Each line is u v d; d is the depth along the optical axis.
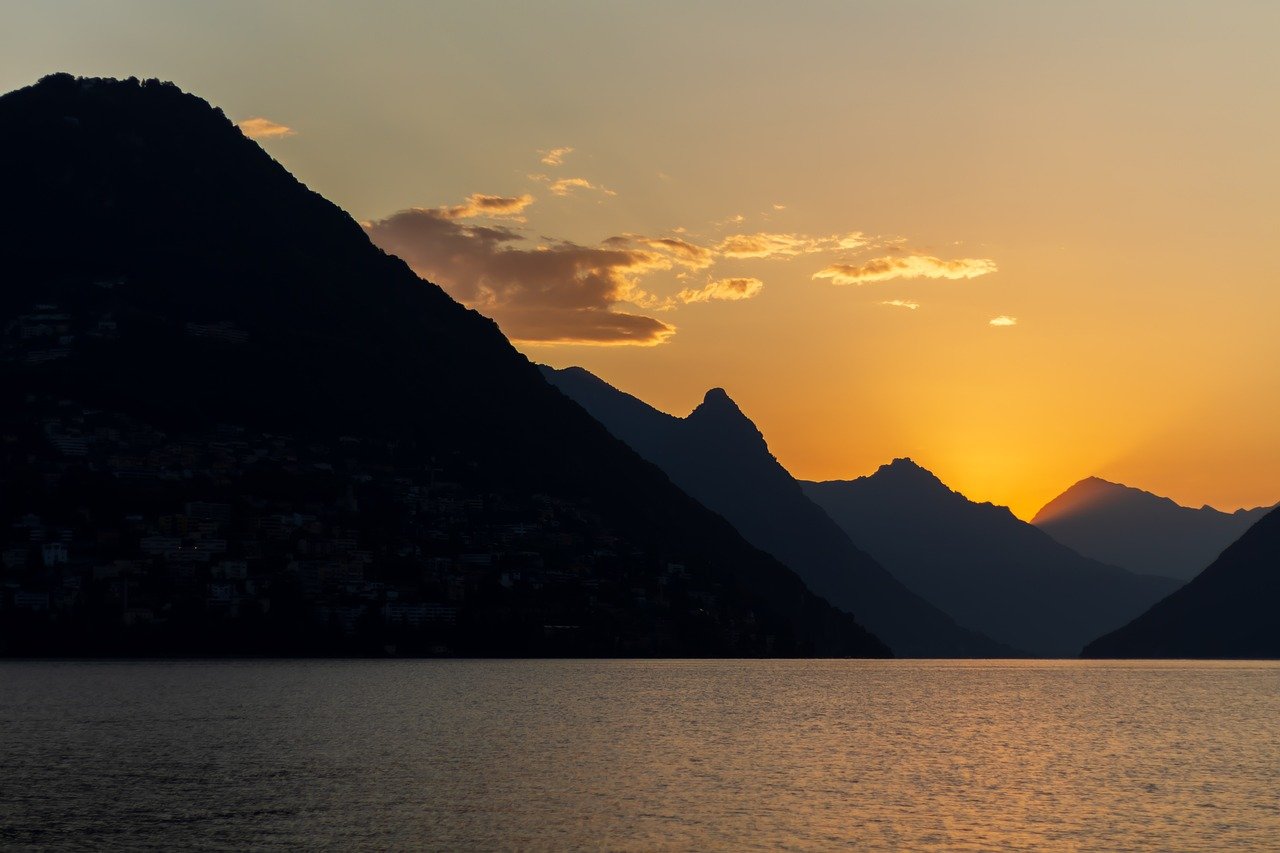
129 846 110.94
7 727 190.38
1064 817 128.75
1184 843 117.56
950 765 165.38
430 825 119.62
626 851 111.38
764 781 148.38
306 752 166.12
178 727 192.25
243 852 109.19
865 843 115.88
